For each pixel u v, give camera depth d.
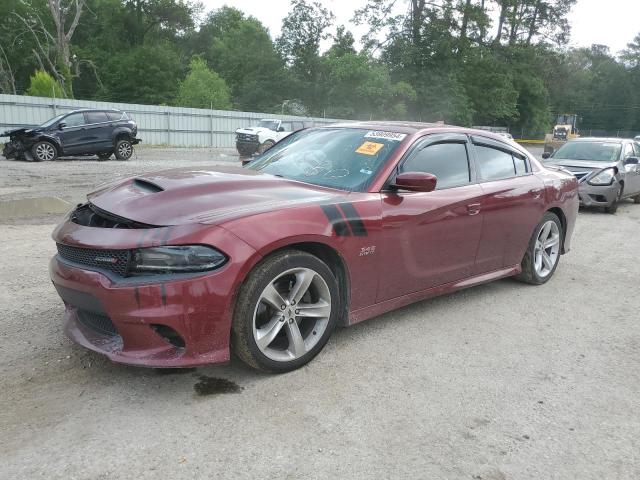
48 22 51.31
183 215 2.98
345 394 3.11
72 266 2.99
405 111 48.28
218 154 24.52
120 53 57.00
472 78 51.94
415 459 2.55
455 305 4.79
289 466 2.45
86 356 3.43
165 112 30.14
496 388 3.29
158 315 2.77
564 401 3.17
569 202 5.68
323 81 51.88
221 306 2.89
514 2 54.00
